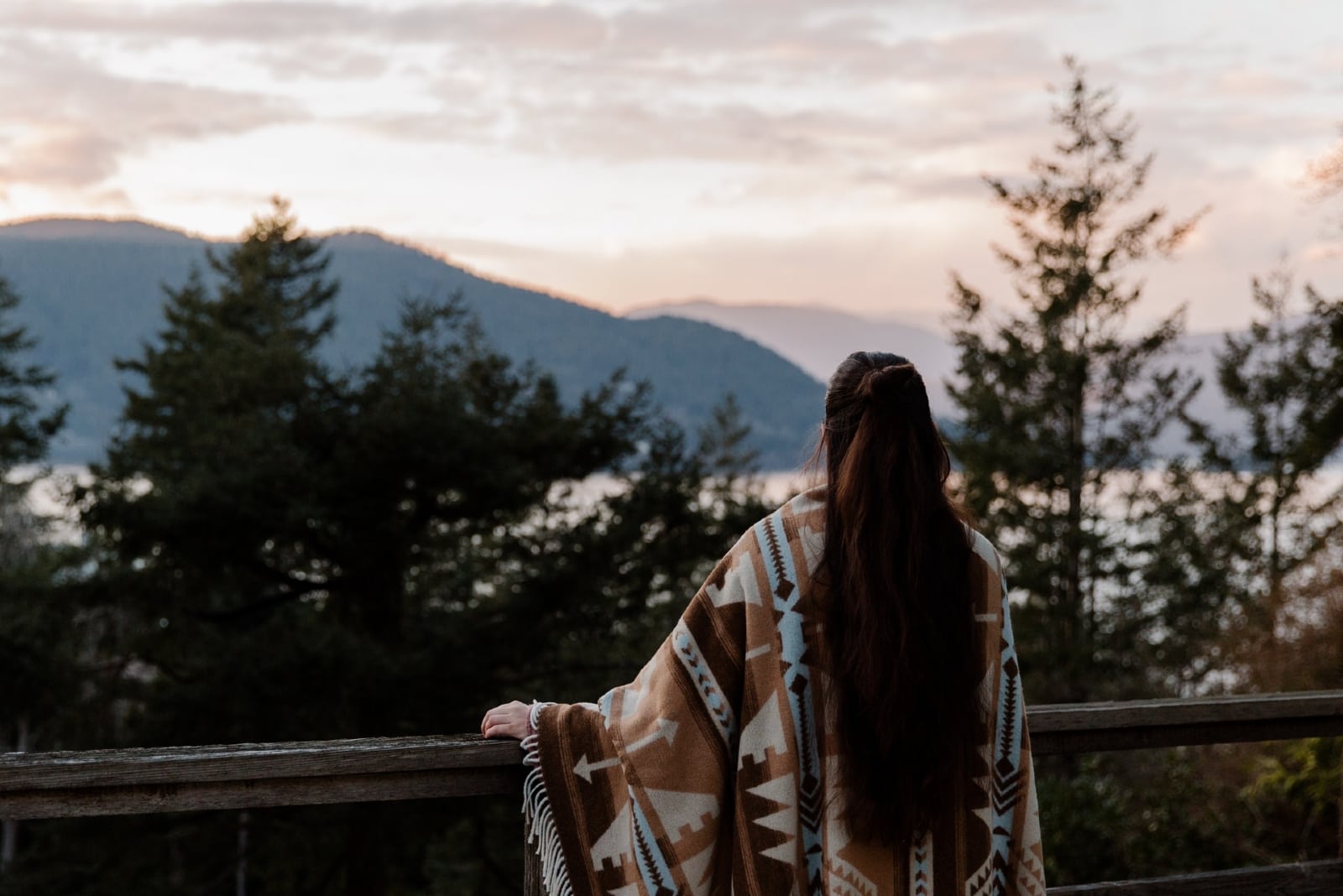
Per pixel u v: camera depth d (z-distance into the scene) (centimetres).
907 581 201
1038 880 210
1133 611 2300
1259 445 2811
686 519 1553
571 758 211
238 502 1352
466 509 1450
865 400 210
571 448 1522
